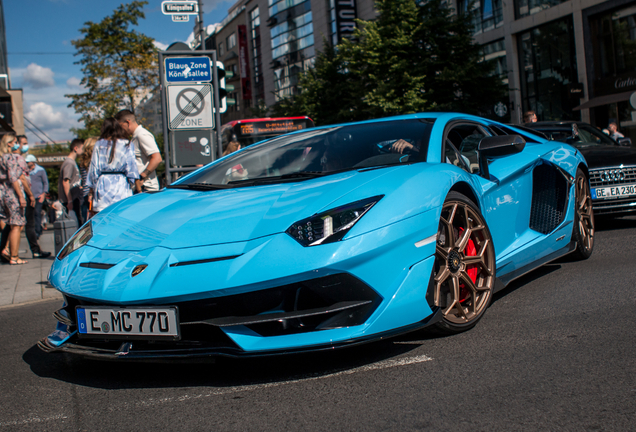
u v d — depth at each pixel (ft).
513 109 85.46
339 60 93.20
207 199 8.73
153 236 7.80
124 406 6.66
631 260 13.15
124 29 85.15
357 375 7.04
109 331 7.29
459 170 8.91
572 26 75.56
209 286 6.68
